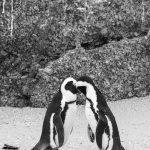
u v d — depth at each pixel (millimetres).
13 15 19609
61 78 19328
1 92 19875
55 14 19562
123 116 18031
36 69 19797
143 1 20688
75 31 19578
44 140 13250
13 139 15297
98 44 20266
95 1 19672
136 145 14758
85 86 13508
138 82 20281
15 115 18453
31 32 19641
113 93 19797
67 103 13570
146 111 18625
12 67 19969
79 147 14570
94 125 13445
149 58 20750
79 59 19453
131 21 20484
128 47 20234
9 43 19734
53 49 19703
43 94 19391
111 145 13086
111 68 19812
